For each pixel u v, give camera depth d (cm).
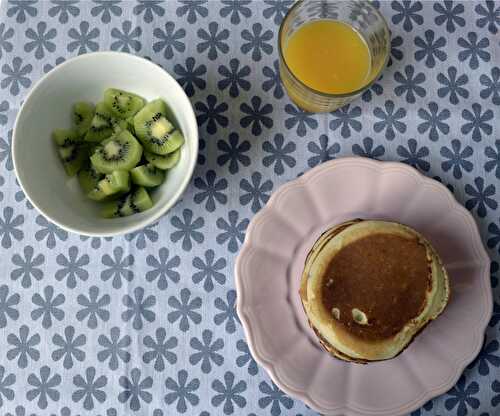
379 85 63
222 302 61
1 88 63
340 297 56
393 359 59
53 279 61
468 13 63
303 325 60
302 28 61
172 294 61
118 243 61
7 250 61
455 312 60
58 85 58
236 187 62
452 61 64
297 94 60
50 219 55
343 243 57
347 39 61
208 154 62
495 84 63
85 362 60
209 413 60
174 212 62
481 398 60
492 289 62
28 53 64
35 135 58
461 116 63
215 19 64
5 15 64
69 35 64
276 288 60
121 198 59
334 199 60
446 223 60
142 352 60
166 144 59
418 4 64
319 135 62
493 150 63
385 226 57
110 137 60
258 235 59
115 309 61
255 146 62
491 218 62
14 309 61
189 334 61
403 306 56
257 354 58
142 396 60
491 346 61
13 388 60
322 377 59
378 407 58
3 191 62
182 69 63
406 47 64
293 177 62
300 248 60
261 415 60
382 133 63
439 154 63
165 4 64
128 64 58
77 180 60
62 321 61
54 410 60
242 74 63
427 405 60
